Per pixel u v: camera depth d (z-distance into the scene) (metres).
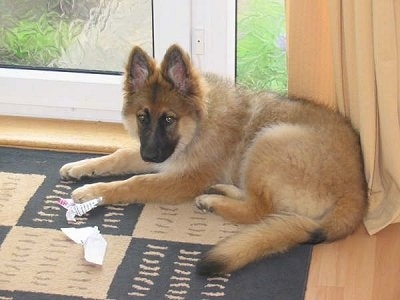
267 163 2.29
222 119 2.42
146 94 2.34
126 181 2.42
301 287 2.13
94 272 2.17
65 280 2.14
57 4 2.73
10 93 2.77
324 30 2.35
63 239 2.27
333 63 2.36
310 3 2.30
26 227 2.31
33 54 2.80
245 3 2.74
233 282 2.14
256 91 2.49
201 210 2.38
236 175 2.46
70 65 2.79
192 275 2.16
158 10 2.62
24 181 2.50
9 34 2.79
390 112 2.25
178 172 2.43
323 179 2.25
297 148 2.28
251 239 2.16
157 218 2.37
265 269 2.18
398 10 2.18
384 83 2.22
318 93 2.45
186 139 2.39
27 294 2.09
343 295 2.12
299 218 2.22
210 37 2.64
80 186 2.48
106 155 2.61
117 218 2.36
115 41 2.75
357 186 2.27
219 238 2.29
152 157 2.34
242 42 2.79
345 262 2.22
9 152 2.64
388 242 2.29
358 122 2.35
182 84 2.35
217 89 2.46
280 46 2.80
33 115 2.79
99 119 2.78
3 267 2.18
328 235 2.23
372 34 2.21
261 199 2.30
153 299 2.09
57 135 2.70
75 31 2.76
